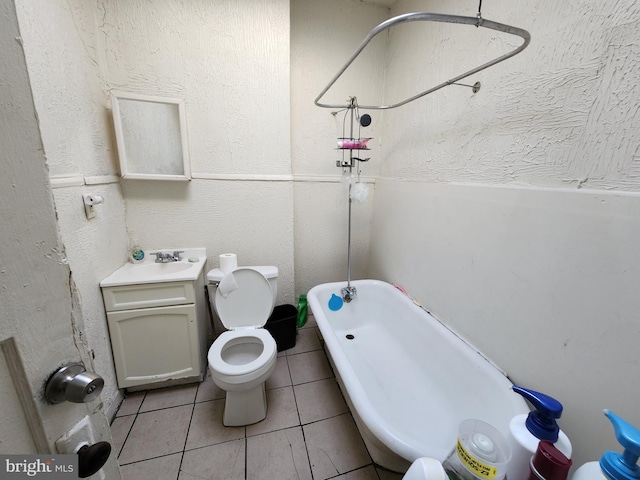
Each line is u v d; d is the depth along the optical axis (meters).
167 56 1.57
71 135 1.19
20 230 0.34
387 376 1.55
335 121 2.08
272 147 1.84
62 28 1.16
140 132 1.58
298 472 1.15
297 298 2.32
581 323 0.83
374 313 2.05
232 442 1.27
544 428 0.59
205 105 1.68
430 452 0.78
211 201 1.81
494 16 1.11
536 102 0.95
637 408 0.70
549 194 0.91
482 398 1.11
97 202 1.28
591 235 0.79
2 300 0.33
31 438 0.38
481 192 1.19
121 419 1.39
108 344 1.42
